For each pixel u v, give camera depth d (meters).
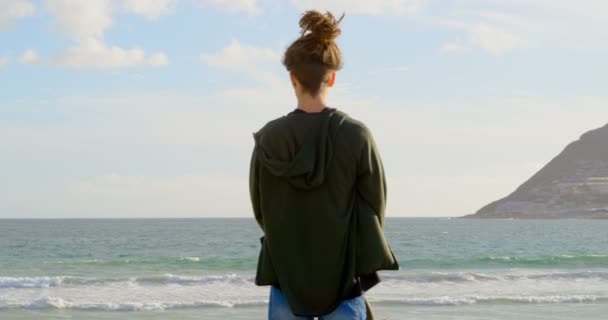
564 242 65.94
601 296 14.84
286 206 2.26
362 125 2.30
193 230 106.31
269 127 2.29
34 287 16.58
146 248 50.62
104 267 25.50
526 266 27.12
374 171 2.28
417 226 144.38
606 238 76.81
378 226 2.29
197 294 15.46
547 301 14.20
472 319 11.71
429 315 12.17
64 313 12.27
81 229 112.69
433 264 28.22
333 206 2.25
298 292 2.26
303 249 2.26
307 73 2.27
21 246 53.00
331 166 2.25
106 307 12.84
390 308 13.09
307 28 2.30
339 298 2.27
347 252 2.28
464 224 170.00
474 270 25.00
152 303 13.16
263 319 11.63
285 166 2.21
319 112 2.29
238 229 113.50
